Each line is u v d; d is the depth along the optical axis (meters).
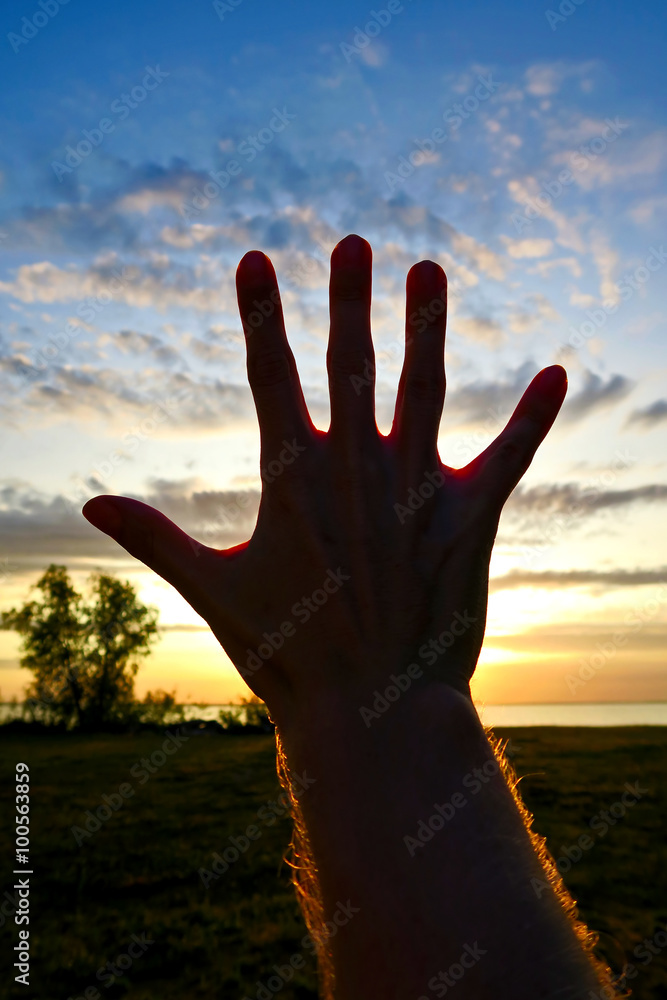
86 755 5.04
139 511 0.28
